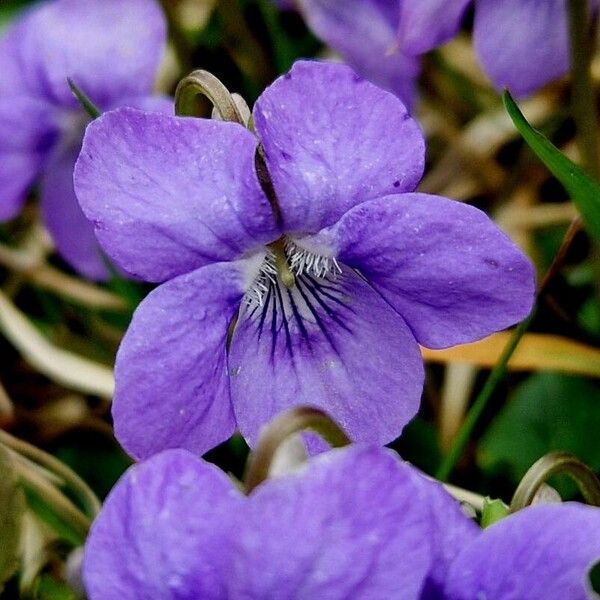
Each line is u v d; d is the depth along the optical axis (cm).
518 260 9
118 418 9
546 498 9
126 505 7
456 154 14
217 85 10
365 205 9
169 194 9
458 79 14
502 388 12
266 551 7
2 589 10
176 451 7
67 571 10
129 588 7
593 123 12
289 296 10
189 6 15
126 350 9
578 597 7
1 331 13
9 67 13
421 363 10
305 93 9
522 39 12
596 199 10
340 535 7
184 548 7
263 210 9
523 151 14
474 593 8
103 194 9
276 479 7
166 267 9
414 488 7
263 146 9
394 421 10
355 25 13
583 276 13
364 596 7
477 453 12
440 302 9
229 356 10
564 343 12
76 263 13
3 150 13
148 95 13
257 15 15
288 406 10
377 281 9
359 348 10
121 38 13
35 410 13
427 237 9
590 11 13
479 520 10
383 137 9
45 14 13
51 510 11
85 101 11
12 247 14
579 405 12
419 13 11
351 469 7
